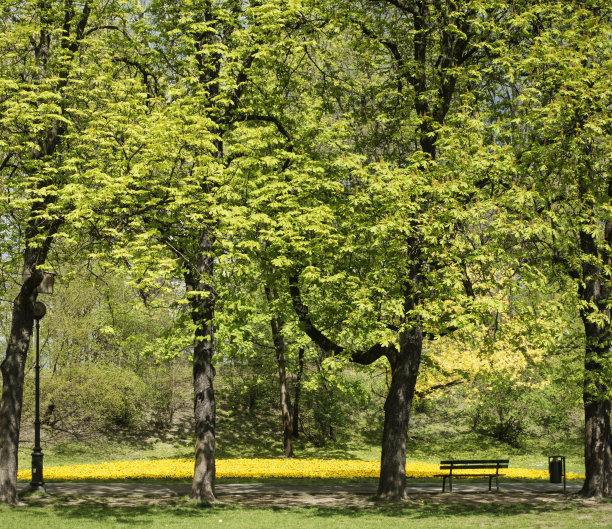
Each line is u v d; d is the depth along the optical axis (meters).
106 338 31.14
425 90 16.58
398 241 13.15
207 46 14.64
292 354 29.84
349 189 16.06
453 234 13.71
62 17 15.98
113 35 16.91
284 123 18.28
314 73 20.05
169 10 16.66
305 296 17.39
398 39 18.20
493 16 15.33
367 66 17.16
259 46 15.13
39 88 14.27
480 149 13.25
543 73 13.88
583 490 17.20
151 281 12.36
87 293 29.83
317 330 17.27
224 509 14.88
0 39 14.12
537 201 13.94
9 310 27.83
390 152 18.97
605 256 16.17
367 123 18.77
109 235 12.74
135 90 14.27
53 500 15.43
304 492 18.19
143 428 34.25
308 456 31.41
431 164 14.07
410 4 17.39
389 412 16.59
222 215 13.21
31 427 32.34
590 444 17.17
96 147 14.35
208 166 12.89
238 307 14.95
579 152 13.65
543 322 13.73
